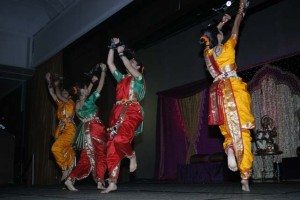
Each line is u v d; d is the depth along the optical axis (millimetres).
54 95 4801
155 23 6773
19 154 11211
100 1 7512
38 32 10289
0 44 10047
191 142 8109
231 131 2832
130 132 3283
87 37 8266
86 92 4336
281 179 5480
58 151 4594
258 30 6914
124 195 2846
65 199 2551
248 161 2820
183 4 6242
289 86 6461
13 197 3000
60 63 9305
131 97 3404
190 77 8367
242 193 2738
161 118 8797
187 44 8469
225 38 7152
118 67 7758
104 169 4125
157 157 8648
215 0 5785
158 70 9203
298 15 6281
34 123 10500
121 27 7645
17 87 11891
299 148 5742
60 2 9086
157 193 3064
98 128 4137
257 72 6934
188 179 6555
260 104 6938
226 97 2889
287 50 6406
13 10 9945
